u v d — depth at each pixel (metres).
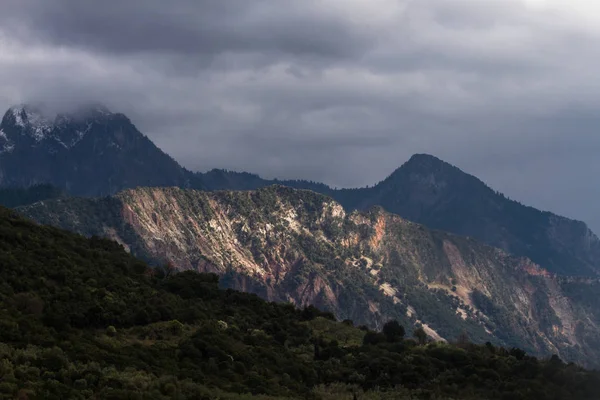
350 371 137.38
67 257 153.38
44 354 110.81
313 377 134.62
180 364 123.94
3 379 102.12
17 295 129.62
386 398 127.56
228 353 130.88
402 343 156.12
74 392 103.44
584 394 134.62
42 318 125.56
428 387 134.00
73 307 133.00
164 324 137.50
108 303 137.88
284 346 148.25
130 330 134.25
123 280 153.50
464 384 135.62
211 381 120.56
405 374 136.00
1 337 114.81
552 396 132.50
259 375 127.19
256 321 158.88
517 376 140.00
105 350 120.38
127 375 112.31
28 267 141.88
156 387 111.31
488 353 155.25
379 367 137.00
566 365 149.75
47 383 103.69
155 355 124.38
